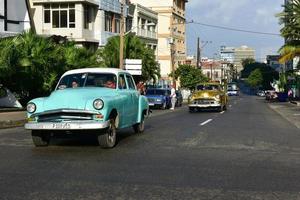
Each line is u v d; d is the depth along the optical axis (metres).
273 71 138.50
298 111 34.62
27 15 38.09
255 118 24.89
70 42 33.62
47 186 7.86
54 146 12.41
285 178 8.62
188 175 8.81
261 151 11.88
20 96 29.22
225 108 35.09
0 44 26.66
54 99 11.74
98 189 7.68
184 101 64.38
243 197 7.24
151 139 14.15
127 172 9.05
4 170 9.16
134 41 47.03
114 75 13.60
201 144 13.06
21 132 16.34
